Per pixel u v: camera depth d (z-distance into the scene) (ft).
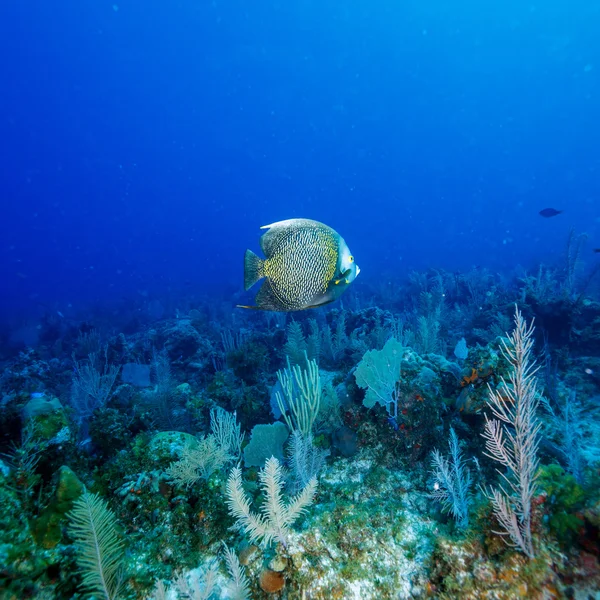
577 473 3.73
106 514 2.99
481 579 2.77
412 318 13.06
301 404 4.89
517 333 2.89
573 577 2.68
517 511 2.88
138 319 20.17
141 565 3.18
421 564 3.18
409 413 4.56
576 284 15.07
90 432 5.14
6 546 2.67
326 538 3.23
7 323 23.90
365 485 4.25
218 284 36.40
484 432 4.33
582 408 5.40
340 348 9.30
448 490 3.59
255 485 4.21
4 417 4.69
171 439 4.14
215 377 7.15
